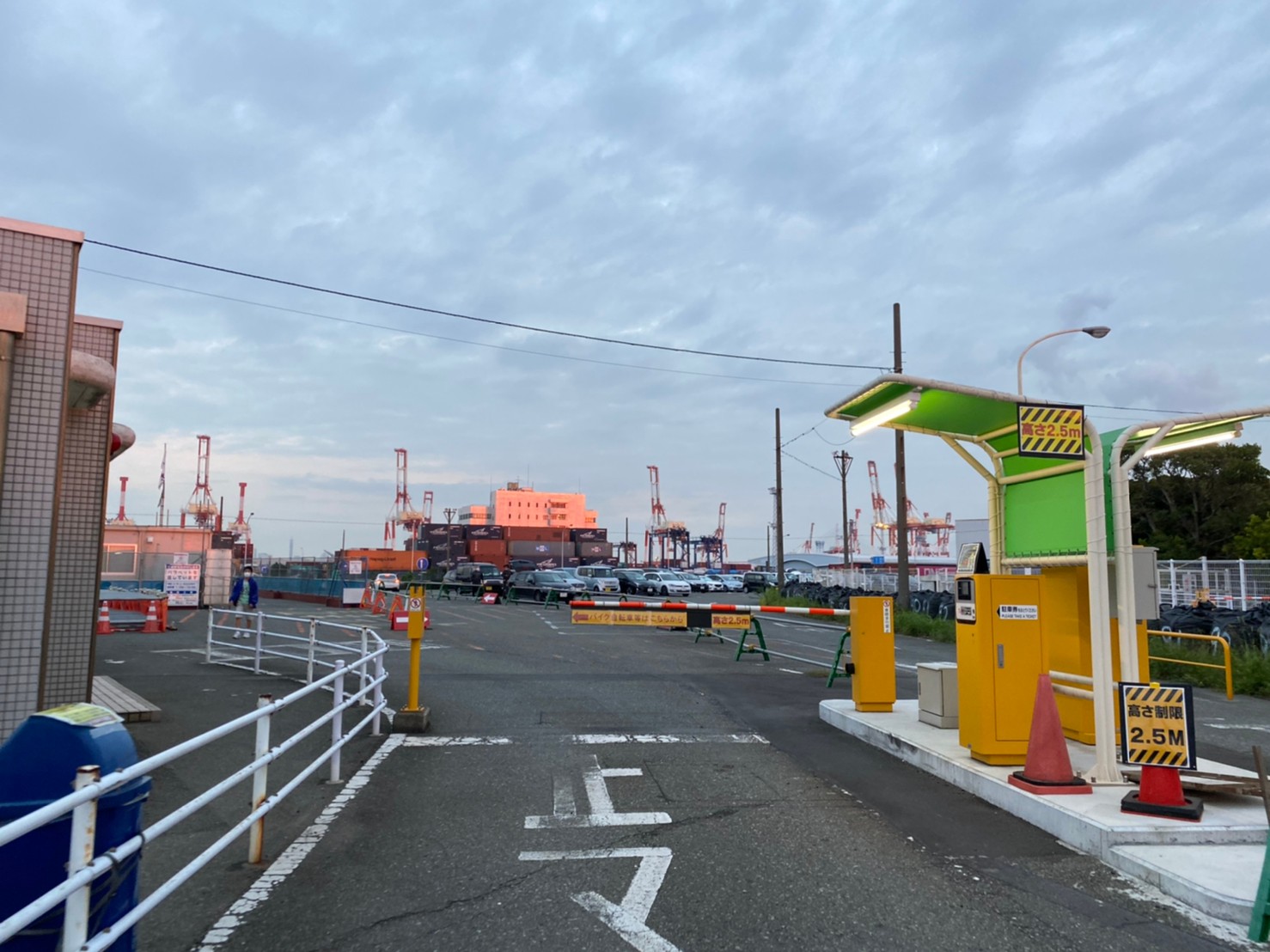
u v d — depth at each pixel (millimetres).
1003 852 5324
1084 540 6969
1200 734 10344
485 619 26719
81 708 3227
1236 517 40000
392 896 4504
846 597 32531
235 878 4738
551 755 7961
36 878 2904
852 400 7590
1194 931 4164
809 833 5680
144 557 35562
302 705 10641
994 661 7035
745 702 11203
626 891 4602
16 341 6461
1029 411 6379
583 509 130625
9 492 6336
